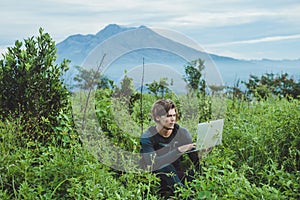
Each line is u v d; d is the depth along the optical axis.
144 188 3.88
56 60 5.35
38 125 5.03
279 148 4.91
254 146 4.89
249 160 4.71
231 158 4.87
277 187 4.39
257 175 4.61
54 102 5.22
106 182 3.96
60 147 4.65
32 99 5.17
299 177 4.25
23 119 5.09
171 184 4.23
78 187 3.75
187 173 4.21
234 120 5.95
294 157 4.77
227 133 5.40
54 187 3.97
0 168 4.13
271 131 5.07
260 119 5.70
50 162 4.25
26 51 5.30
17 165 4.19
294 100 6.18
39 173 4.03
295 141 4.89
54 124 5.11
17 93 5.20
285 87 9.44
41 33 5.33
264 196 3.79
